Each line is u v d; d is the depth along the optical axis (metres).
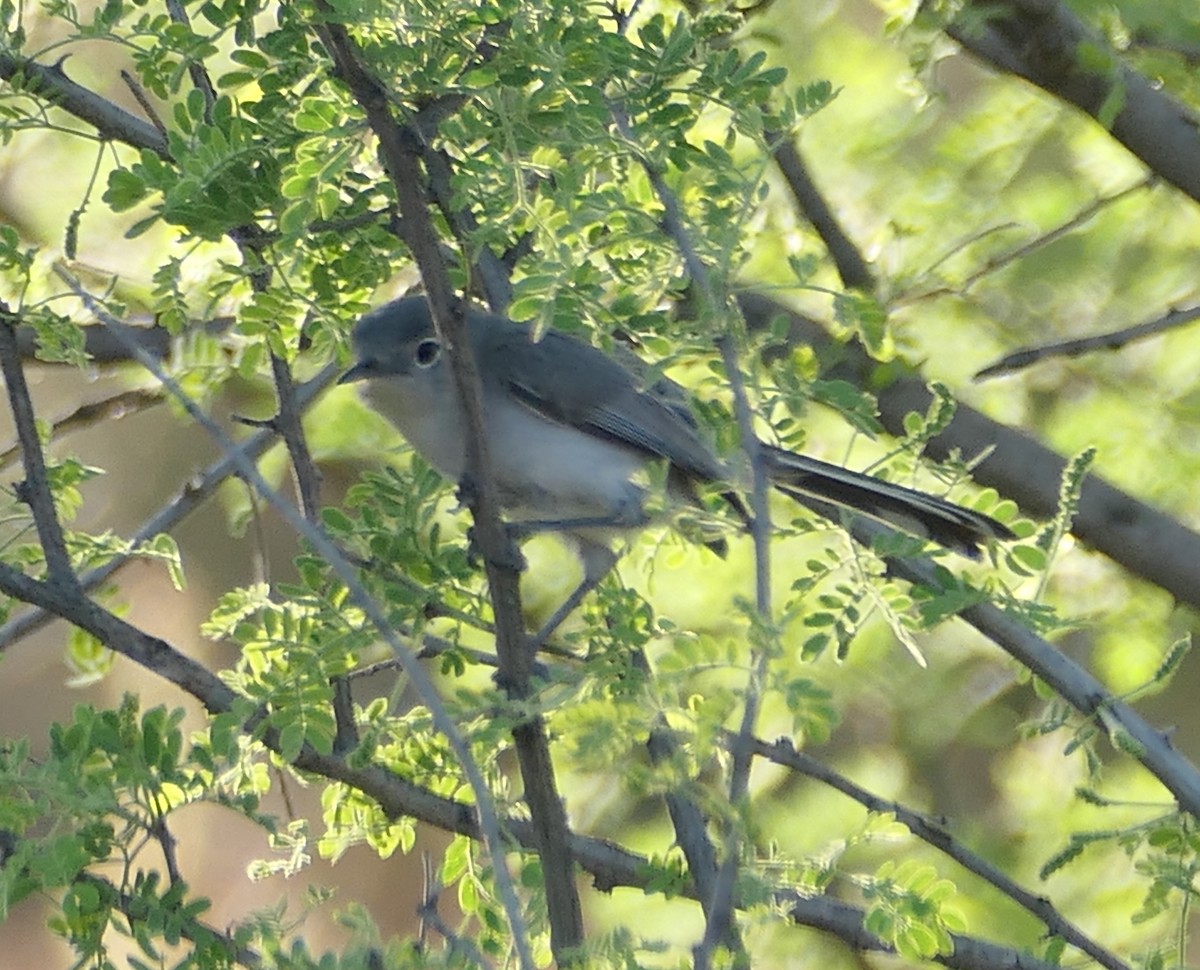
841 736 13.53
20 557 8.12
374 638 7.09
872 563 7.89
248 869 7.86
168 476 16.95
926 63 10.69
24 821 6.56
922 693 12.91
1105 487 11.09
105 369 11.30
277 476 12.01
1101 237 12.80
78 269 11.18
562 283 6.03
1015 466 11.05
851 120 12.60
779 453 7.98
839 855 7.34
